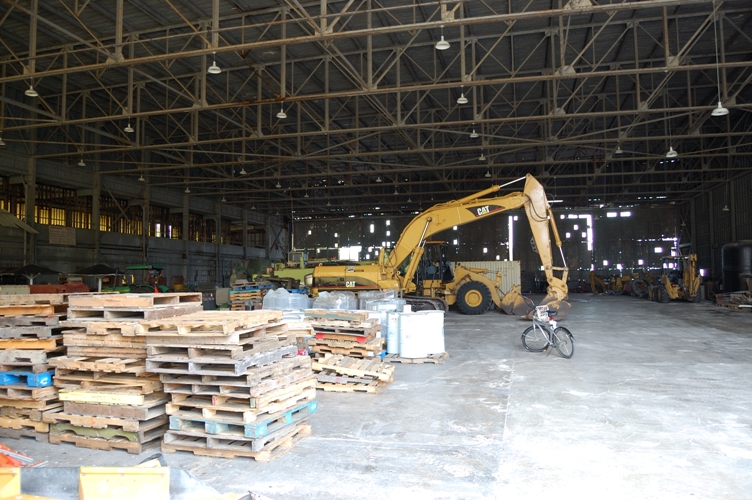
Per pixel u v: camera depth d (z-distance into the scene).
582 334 16.52
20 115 23.83
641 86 22.89
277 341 6.56
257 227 48.94
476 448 6.15
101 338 6.29
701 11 16.56
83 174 28.31
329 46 17.84
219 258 41.41
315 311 10.73
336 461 5.75
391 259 20.77
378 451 6.06
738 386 9.23
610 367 11.04
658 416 7.42
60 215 27.66
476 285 23.81
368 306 13.23
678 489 4.98
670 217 45.78
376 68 20.77
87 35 17.56
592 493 4.91
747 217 32.16
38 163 25.33
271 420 5.90
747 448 6.09
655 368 10.89
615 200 42.72
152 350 5.96
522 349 13.59
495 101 24.73
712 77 22.09
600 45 19.02
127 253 31.66
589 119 27.62
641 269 45.84
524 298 22.42
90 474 3.64
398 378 10.05
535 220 19.17
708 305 29.23
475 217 19.77
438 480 5.23
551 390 9.02
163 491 3.57
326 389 9.09
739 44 19.06
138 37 17.64
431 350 11.66
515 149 27.31
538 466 5.58
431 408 7.91
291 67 20.36
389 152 24.66
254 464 5.64
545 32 17.61
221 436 5.79
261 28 17.19
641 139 22.52
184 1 15.38
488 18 11.94
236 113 25.73
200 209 39.47
